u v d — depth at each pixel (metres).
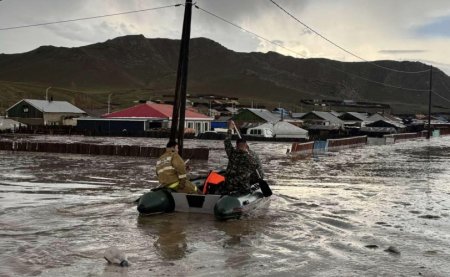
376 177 21.86
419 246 9.44
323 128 93.44
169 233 10.25
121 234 10.09
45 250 8.73
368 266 8.08
